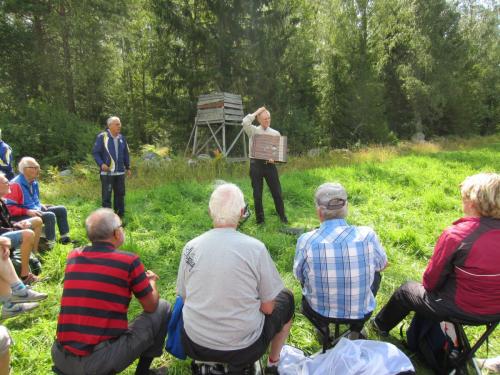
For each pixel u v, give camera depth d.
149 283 2.27
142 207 6.76
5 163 5.29
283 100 16.06
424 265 4.41
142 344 2.22
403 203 6.96
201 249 2.10
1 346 2.07
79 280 2.09
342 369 2.16
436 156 14.02
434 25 21.78
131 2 15.38
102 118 18.02
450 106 26.27
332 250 2.35
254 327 2.09
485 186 2.25
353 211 6.50
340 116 19.73
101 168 5.73
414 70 22.05
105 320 2.07
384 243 4.98
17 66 14.73
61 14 14.33
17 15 14.09
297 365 2.38
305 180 9.01
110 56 16.84
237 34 14.59
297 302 3.45
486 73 29.83
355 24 20.28
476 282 2.20
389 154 14.36
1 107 13.87
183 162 10.52
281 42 15.32
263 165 5.55
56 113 13.63
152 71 14.83
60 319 2.08
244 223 5.59
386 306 2.89
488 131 31.86
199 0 14.32
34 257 4.06
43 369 2.64
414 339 2.70
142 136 18.75
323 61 19.64
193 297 2.08
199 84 14.73
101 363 2.03
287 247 4.69
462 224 2.31
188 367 2.64
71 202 7.17
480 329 3.09
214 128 14.83
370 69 20.20
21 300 3.26
